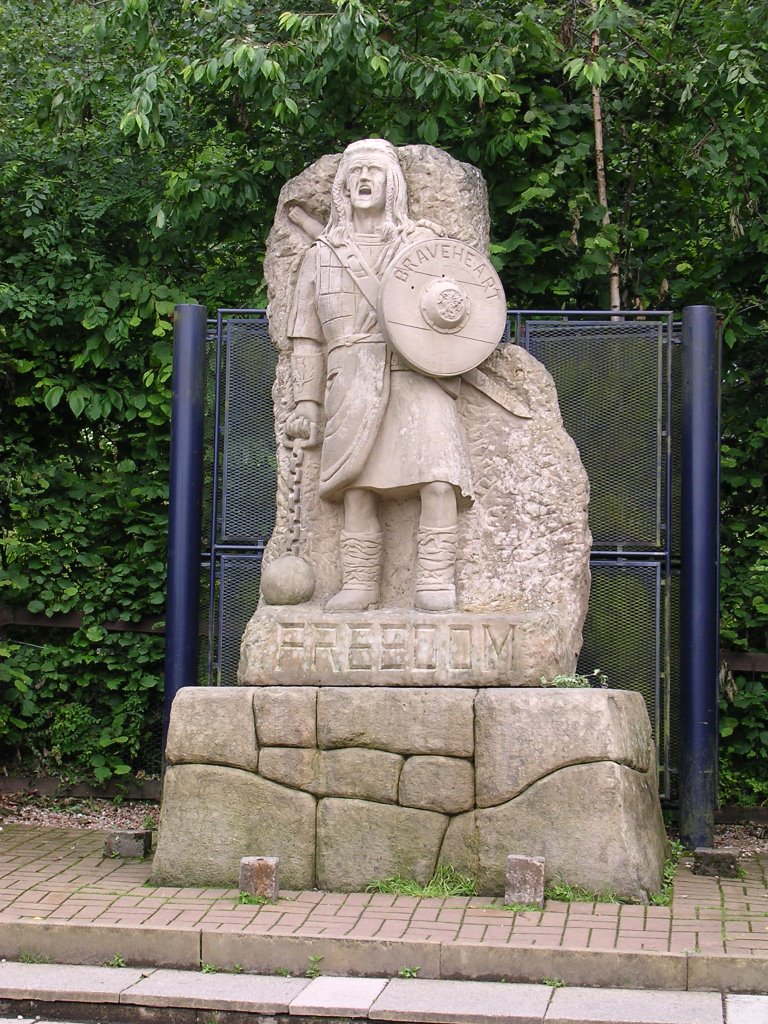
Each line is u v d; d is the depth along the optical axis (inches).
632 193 402.0
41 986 198.4
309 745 251.4
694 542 306.2
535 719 243.1
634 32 376.8
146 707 357.7
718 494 312.3
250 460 334.0
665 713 314.7
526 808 240.5
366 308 279.6
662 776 312.5
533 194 361.7
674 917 223.6
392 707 249.4
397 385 276.8
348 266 282.2
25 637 366.9
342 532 280.4
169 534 323.9
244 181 373.4
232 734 253.8
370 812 246.8
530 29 366.9
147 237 390.9
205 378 331.9
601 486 320.5
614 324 323.6
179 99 379.2
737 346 373.1
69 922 215.2
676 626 319.9
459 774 245.0
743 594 348.2
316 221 303.7
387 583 282.7
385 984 199.0
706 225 401.4
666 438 320.2
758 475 357.7
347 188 288.2
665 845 270.1
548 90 374.6
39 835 309.0
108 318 366.0
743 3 361.7
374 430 274.4
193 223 382.0
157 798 354.3
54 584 359.3
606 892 235.6
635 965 198.4
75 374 376.5
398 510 284.7
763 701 345.1
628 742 248.2
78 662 356.2
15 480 362.9
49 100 391.5
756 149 362.0
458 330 274.8
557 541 282.0
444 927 214.4
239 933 208.7
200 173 375.6
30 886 247.3
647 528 317.7
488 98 361.4
